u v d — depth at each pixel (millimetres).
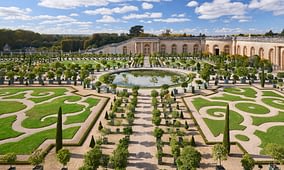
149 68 110250
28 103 56812
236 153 33969
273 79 77438
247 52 135625
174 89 65438
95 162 27312
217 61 119250
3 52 165125
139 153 33719
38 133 40281
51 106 54406
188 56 154625
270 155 29641
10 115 48688
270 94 64750
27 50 185125
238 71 80000
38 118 47000
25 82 80250
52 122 45062
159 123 40844
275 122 45094
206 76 72625
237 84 76562
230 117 47625
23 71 84812
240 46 145375
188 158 27328
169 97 55156
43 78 86125
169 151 34375
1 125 43500
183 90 69438
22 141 37344
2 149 34812
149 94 65562
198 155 27906
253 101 58500
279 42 101625
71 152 34031
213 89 69562
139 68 110500
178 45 174875
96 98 61219
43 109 52312
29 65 103312
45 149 34469
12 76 77938
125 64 115000
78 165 30719
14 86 74562
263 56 117250
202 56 150500
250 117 47719
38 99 60281
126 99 57688
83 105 55156
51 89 70750
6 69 92375
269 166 30391
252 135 39656
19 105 55125
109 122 44094
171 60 134250
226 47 157250
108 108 53156
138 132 40750
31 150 34531
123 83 83250
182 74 96750
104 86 74312
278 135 39531
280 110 51812
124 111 51281
